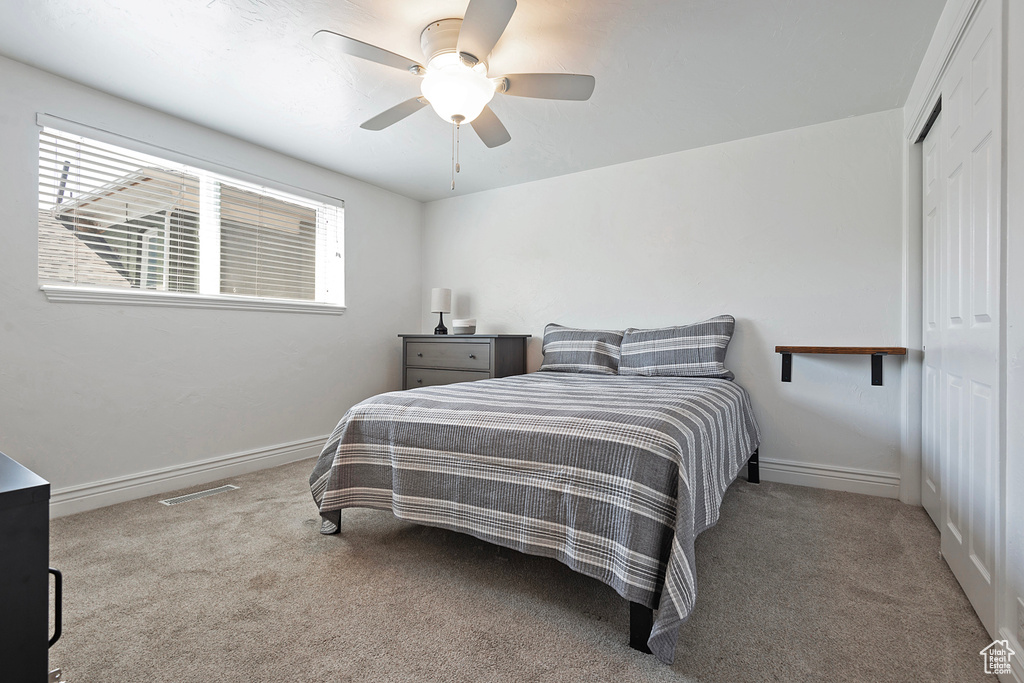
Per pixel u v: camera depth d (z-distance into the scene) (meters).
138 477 2.52
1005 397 1.26
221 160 2.89
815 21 1.89
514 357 3.61
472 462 1.59
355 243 3.73
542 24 1.91
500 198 3.93
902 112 2.59
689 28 1.93
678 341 2.96
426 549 1.89
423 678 1.17
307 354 3.39
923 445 2.37
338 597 1.54
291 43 2.02
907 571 1.73
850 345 2.70
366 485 1.84
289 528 2.10
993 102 1.34
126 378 2.50
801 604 1.52
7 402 2.13
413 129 2.85
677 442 1.31
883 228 2.63
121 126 2.47
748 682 1.16
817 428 2.79
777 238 2.89
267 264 3.22
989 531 1.36
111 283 2.49
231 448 2.95
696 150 3.14
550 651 1.28
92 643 1.30
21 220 2.17
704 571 1.74
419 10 1.82
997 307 1.29
